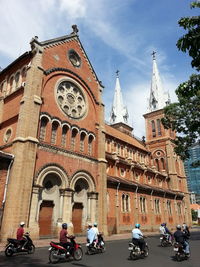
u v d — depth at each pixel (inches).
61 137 938.1
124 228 1242.0
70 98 1039.6
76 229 911.0
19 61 999.6
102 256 542.3
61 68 1016.9
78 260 484.4
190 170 6018.7
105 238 938.1
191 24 234.1
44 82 924.0
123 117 2588.6
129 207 1332.4
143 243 542.0
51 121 908.0
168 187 1988.2
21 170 740.7
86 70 1172.5
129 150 1807.3
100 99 1200.8
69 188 880.3
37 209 777.6
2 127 924.0
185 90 271.1
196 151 5039.4
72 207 920.9
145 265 447.8
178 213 1904.5
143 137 2384.4
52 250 462.3
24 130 794.2
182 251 509.4
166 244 759.1
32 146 776.9
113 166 1438.2
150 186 1684.3
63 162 899.4
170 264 461.4
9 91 1006.4
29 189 731.4
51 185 862.5
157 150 2181.3
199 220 2957.7
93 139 1097.4
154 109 2400.3
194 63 245.3
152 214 1509.6
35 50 927.0
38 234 731.4
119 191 1294.3
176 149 1046.4
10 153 790.5
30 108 827.4
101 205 1007.6
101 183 1037.8
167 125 1083.3
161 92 2448.3
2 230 680.4
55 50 1021.2
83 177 971.9
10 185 721.0
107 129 1801.2
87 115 1099.9
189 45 235.6
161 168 2101.4
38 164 804.6
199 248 722.2
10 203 699.4
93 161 1047.6
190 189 5895.7
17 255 512.4
